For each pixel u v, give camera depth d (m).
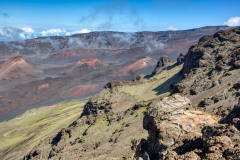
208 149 28.25
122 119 164.12
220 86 145.88
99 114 198.25
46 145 186.50
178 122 43.38
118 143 125.75
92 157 124.06
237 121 32.84
